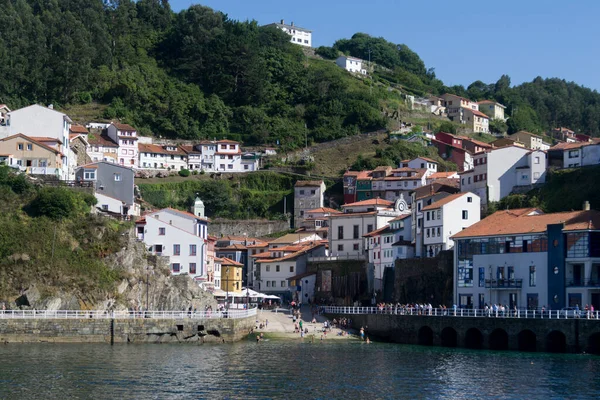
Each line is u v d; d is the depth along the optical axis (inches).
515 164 7445.9
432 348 5029.5
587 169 6973.4
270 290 7815.0
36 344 4685.0
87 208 5777.6
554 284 5073.8
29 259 5113.2
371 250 7091.5
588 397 3373.5
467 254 5639.8
